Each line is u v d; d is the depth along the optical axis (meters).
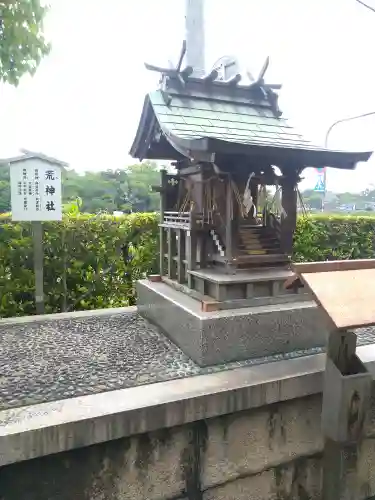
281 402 2.85
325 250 7.57
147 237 6.05
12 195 4.74
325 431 2.50
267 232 3.69
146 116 3.91
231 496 2.78
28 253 5.34
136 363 3.19
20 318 4.46
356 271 2.61
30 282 5.41
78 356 3.36
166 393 2.58
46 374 2.99
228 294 3.39
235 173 3.33
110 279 5.89
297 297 3.55
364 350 3.38
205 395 2.54
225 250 3.54
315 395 2.95
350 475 3.05
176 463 2.60
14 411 2.36
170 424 2.46
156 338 3.80
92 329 4.10
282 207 3.56
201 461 2.66
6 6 4.31
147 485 2.53
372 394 3.11
